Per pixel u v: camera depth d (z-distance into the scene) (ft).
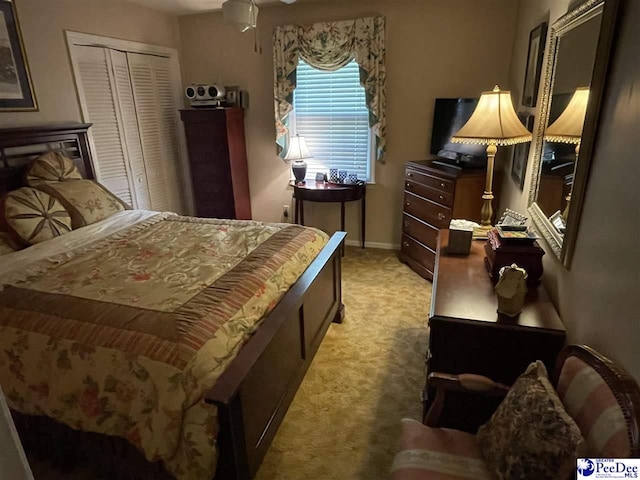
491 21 10.99
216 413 4.42
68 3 10.19
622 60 3.67
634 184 3.28
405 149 12.86
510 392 4.04
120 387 4.64
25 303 5.58
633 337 3.13
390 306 10.16
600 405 3.13
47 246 7.64
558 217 5.37
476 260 6.70
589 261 4.18
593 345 3.95
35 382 5.00
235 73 13.84
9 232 7.68
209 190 14.05
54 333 5.04
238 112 13.73
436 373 4.53
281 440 6.18
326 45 12.21
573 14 5.16
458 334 5.06
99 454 5.28
